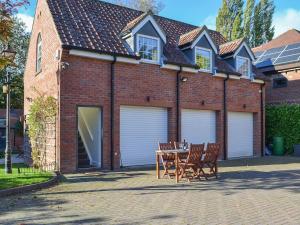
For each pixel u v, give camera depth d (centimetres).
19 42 3478
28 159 1816
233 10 4897
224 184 1112
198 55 1862
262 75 2227
